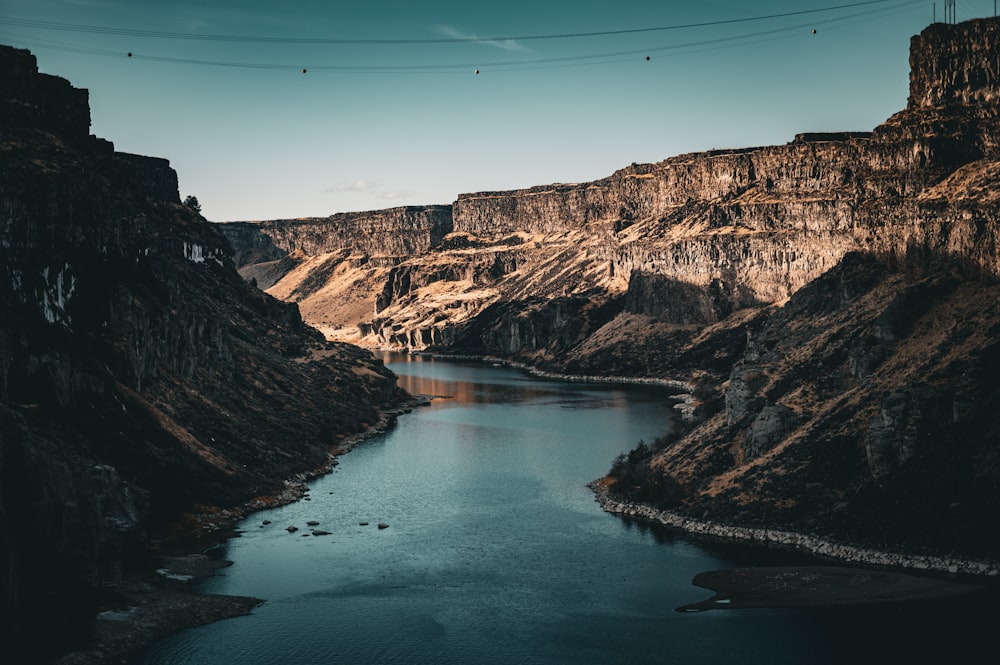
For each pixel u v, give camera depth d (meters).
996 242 191.50
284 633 130.38
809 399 197.62
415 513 191.12
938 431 167.38
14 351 162.50
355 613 137.75
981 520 152.25
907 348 192.00
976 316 186.50
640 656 123.81
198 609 136.50
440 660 123.12
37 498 127.88
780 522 169.88
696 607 138.75
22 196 186.75
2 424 128.38
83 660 118.88
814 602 138.12
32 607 121.88
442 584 149.88
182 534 170.75
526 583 150.12
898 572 149.38
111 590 137.75
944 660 119.88
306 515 189.38
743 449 195.75
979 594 138.50
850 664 119.94
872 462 169.38
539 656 124.19
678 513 182.88
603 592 145.62
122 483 156.12
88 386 178.50
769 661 121.75
